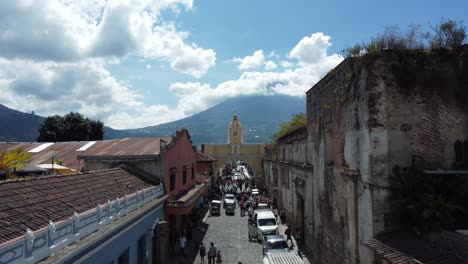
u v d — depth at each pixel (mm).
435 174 11508
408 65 12172
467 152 12234
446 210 10359
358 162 13078
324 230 18094
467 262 8672
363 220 12531
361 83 12711
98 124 58312
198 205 35250
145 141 27000
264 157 61969
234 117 68875
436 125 12195
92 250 11148
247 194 52594
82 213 11266
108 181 17562
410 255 9703
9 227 8828
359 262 12961
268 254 18922
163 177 22531
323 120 18109
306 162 22875
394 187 11641
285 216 33188
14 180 11875
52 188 12891
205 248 23656
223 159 67062
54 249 9398
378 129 11969
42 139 54719
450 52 12477
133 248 15836
